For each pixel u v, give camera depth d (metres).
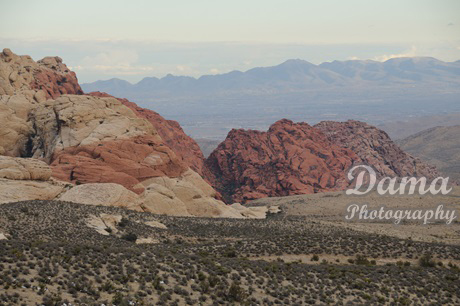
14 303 38.72
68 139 128.12
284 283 54.72
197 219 100.56
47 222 74.25
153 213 103.50
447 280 61.59
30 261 47.47
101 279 46.50
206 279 51.44
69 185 105.94
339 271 60.75
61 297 41.31
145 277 48.69
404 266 68.31
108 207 92.75
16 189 93.44
